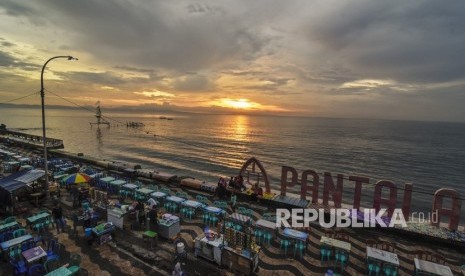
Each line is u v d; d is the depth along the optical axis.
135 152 82.31
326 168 70.69
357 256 13.50
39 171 19.53
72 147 85.81
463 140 153.25
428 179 62.09
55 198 19.33
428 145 126.44
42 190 20.03
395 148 112.56
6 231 13.49
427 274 10.96
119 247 13.48
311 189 20.41
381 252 12.09
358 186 18.75
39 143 51.06
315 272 11.98
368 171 69.00
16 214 16.89
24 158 31.34
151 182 26.61
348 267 12.44
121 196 21.25
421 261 11.47
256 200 21.20
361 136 169.00
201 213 18.03
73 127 165.25
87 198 19.59
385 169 71.56
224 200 21.64
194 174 56.44
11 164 27.92
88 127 171.00
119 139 114.50
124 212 15.94
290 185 21.34
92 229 13.77
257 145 113.31
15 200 17.78
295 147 109.44
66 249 13.12
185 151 88.81
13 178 18.31
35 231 14.78
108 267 11.79
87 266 11.79
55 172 25.17
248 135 160.62
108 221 16.11
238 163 72.00
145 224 16.02
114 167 31.72
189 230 15.62
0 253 12.09
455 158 89.25
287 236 13.27
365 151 101.56
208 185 24.00
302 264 12.55
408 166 75.62
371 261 11.78
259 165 22.27
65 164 28.75
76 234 14.65
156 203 18.22
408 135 184.62
